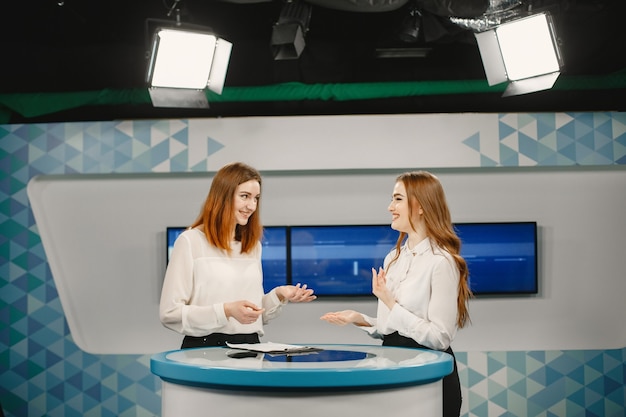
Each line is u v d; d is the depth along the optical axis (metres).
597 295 4.72
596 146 4.67
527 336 4.72
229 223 2.82
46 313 4.70
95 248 4.79
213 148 4.69
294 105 4.65
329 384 1.95
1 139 4.72
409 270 2.73
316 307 4.75
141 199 4.79
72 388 4.67
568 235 4.74
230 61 4.52
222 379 2.00
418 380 2.09
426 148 4.67
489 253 4.69
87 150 4.71
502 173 4.75
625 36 4.19
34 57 4.46
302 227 4.72
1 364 4.68
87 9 4.16
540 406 4.62
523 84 4.19
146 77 4.10
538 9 3.91
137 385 4.66
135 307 4.77
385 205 4.79
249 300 2.88
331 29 4.41
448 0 3.82
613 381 4.62
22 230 4.71
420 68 4.52
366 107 4.65
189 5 4.19
